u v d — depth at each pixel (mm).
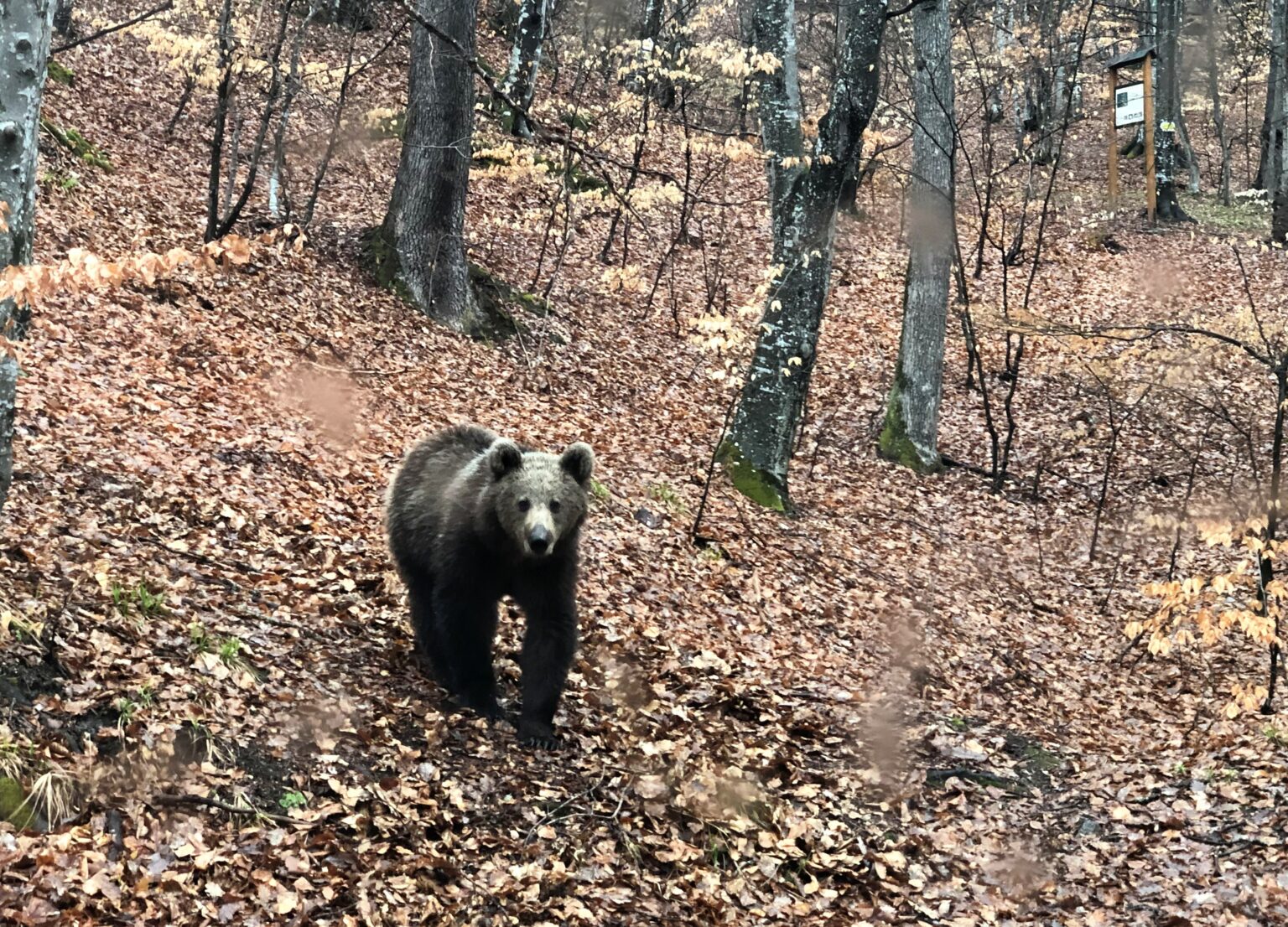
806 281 15602
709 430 18016
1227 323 18812
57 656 6590
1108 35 41969
